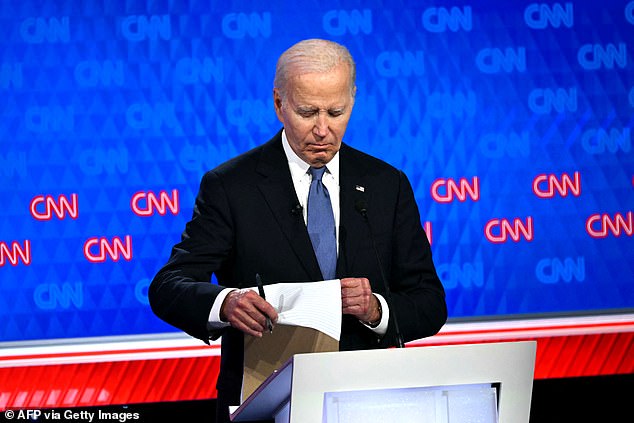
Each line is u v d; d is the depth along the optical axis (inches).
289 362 232.7
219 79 542.9
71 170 534.3
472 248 561.0
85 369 531.5
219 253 313.4
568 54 568.1
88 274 535.2
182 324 295.0
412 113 556.1
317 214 316.8
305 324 277.3
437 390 247.3
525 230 565.3
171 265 314.0
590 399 568.1
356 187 321.4
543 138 566.6
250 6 544.4
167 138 540.4
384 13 553.6
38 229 532.1
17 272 530.6
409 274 324.5
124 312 537.6
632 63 572.7
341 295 285.3
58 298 532.7
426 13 557.0
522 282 564.4
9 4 529.3
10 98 530.0
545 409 565.9
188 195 541.6
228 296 286.7
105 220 536.4
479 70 561.0
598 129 570.6
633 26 573.0
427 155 557.0
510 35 563.5
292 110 297.9
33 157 531.5
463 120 559.8
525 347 250.5
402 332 305.0
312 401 234.2
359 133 551.2
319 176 319.0
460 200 560.1
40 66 531.2
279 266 310.7
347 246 313.9
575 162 569.0
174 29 539.8
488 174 562.3
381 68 553.3
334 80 293.7
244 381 298.0
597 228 570.9
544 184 566.6
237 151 544.7
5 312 529.3
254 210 315.0
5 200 529.7
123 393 534.6
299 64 295.1
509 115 563.5
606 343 565.9
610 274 571.5
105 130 536.1
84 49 534.3
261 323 273.1
